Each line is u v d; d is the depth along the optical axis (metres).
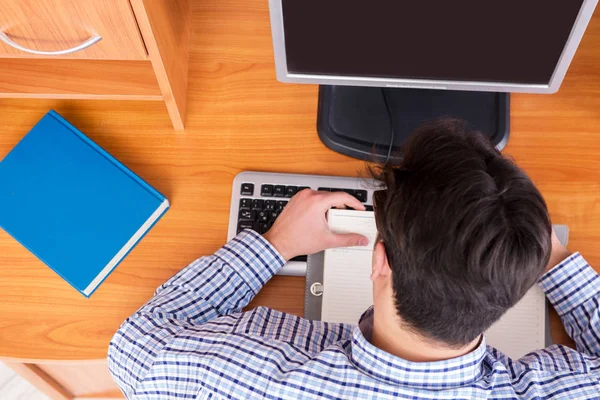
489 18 0.89
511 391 0.74
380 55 0.97
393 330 0.70
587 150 1.11
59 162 1.10
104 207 1.07
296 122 1.14
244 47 1.18
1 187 1.09
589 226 1.07
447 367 0.70
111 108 1.16
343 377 0.73
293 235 1.02
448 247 0.60
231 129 1.14
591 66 1.14
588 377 0.79
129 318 0.92
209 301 0.97
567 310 0.98
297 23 0.92
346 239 1.02
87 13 0.86
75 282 1.04
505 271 0.60
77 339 1.04
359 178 1.08
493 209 0.59
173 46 1.05
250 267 1.00
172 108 1.08
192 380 0.81
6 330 1.04
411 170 0.64
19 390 1.78
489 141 0.66
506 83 1.01
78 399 1.76
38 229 1.06
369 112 1.11
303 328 0.91
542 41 0.92
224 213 1.10
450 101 1.10
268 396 0.75
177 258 1.08
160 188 1.11
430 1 0.87
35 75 1.06
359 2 0.88
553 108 1.13
